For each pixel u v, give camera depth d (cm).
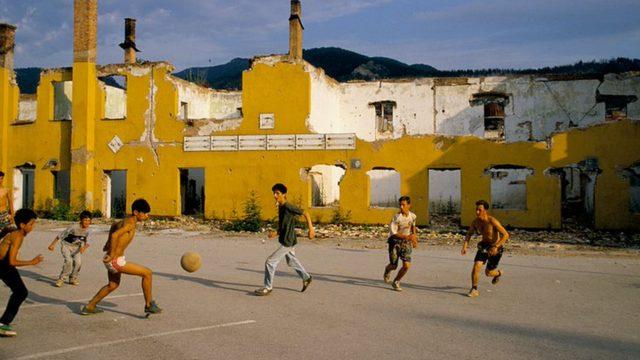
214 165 2445
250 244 1656
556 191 2080
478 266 916
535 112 2898
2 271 656
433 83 3034
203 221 2412
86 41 2592
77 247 1007
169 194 2508
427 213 2194
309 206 2320
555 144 2088
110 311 790
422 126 3041
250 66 2447
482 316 770
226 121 2447
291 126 2370
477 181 2150
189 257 903
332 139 2303
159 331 684
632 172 2434
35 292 935
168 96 2530
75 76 2598
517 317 765
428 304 847
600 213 2045
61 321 734
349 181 2273
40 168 2720
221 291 942
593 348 619
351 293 930
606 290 970
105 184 2622
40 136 2730
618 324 730
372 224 2233
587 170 2069
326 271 1166
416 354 590
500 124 2953
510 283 1039
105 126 2606
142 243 1662
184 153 2489
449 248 1608
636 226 2005
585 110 2839
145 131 2553
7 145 2808
